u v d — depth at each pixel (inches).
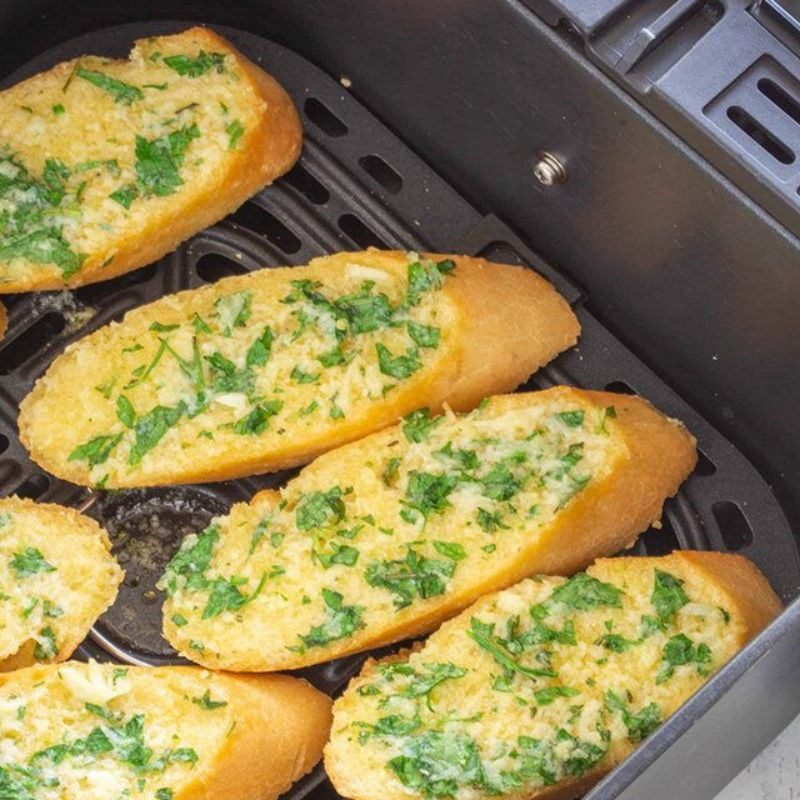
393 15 21.3
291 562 20.7
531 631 20.3
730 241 19.9
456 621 20.6
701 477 21.9
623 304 22.0
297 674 21.6
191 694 20.7
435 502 20.6
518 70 20.5
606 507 20.8
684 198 20.0
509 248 22.5
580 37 19.6
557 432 20.9
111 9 22.8
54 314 22.5
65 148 21.5
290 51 22.8
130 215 21.5
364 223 22.6
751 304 20.5
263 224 22.7
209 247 22.6
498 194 22.3
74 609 21.2
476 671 20.4
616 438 20.7
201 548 20.9
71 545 21.3
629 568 20.7
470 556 20.6
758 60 19.2
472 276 21.4
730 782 22.3
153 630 21.8
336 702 20.5
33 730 20.5
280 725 20.7
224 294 21.4
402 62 21.8
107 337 21.4
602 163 20.6
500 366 21.3
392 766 20.1
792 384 20.8
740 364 21.2
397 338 21.0
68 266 21.4
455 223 22.6
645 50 19.3
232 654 20.7
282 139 22.0
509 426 20.9
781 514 21.8
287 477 22.0
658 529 21.9
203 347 21.1
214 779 20.3
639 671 20.3
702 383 21.8
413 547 20.6
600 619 20.4
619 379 22.1
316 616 20.6
